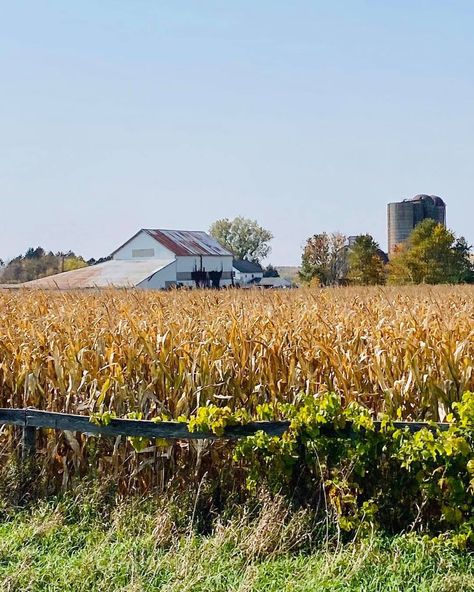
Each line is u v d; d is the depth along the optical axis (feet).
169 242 288.10
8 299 56.85
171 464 24.44
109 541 20.75
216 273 289.12
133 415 23.62
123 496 23.89
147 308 40.93
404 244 313.73
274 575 18.51
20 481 24.17
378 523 20.63
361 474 20.92
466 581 17.84
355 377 24.75
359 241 277.64
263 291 68.85
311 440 21.38
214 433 22.15
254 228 490.49
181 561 19.12
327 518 20.79
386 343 25.54
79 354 26.73
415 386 24.23
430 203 400.88
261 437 21.59
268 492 21.70
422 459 20.17
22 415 24.36
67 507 22.70
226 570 18.72
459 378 23.47
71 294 57.47
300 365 25.14
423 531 20.42
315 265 302.25
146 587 17.87
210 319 32.81
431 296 51.62
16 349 28.48
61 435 25.54
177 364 26.27
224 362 25.54
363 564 18.65
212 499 22.88
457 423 20.39
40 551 20.02
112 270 259.80
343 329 28.71
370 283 273.13
